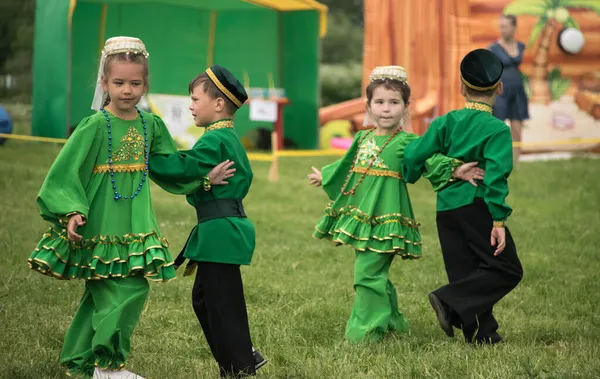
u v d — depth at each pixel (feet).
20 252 32.76
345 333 24.21
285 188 54.80
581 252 37.96
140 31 67.72
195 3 68.23
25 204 42.80
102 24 65.72
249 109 71.51
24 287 27.84
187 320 25.18
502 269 22.94
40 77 58.34
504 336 24.34
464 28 65.51
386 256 24.47
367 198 24.70
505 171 22.41
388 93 24.72
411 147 24.06
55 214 17.70
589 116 66.33
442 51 65.87
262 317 25.80
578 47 65.21
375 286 24.00
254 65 71.51
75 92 64.59
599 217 47.44
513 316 26.76
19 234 35.88
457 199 23.35
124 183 18.58
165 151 19.25
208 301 19.29
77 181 17.94
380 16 67.77
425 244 39.19
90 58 65.21
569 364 20.72
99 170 18.48
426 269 34.01
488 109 23.50
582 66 66.23
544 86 65.92
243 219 19.66
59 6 57.11
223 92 19.69
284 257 35.45
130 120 18.85
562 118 66.23
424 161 23.86
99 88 19.13
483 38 65.51
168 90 69.15
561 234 42.06
